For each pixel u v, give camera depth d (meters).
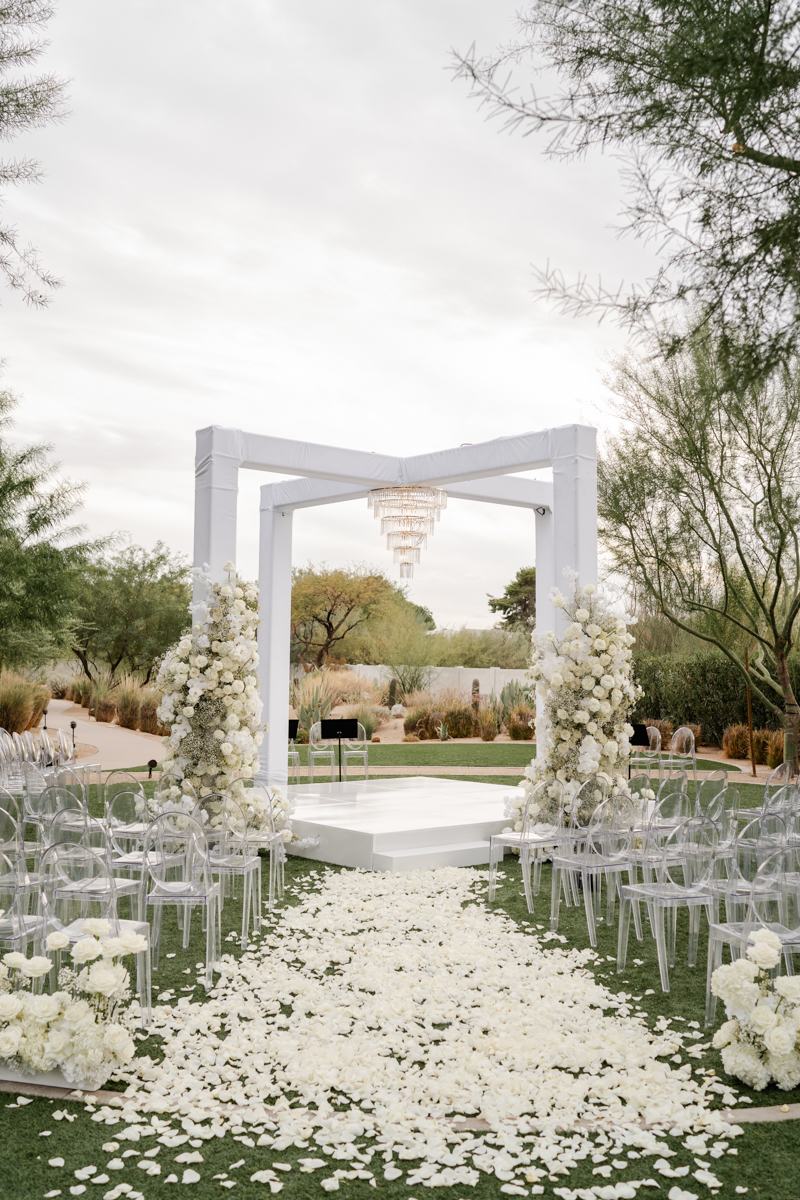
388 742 19.02
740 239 2.69
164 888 4.46
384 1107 3.10
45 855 3.77
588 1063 3.45
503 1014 3.93
